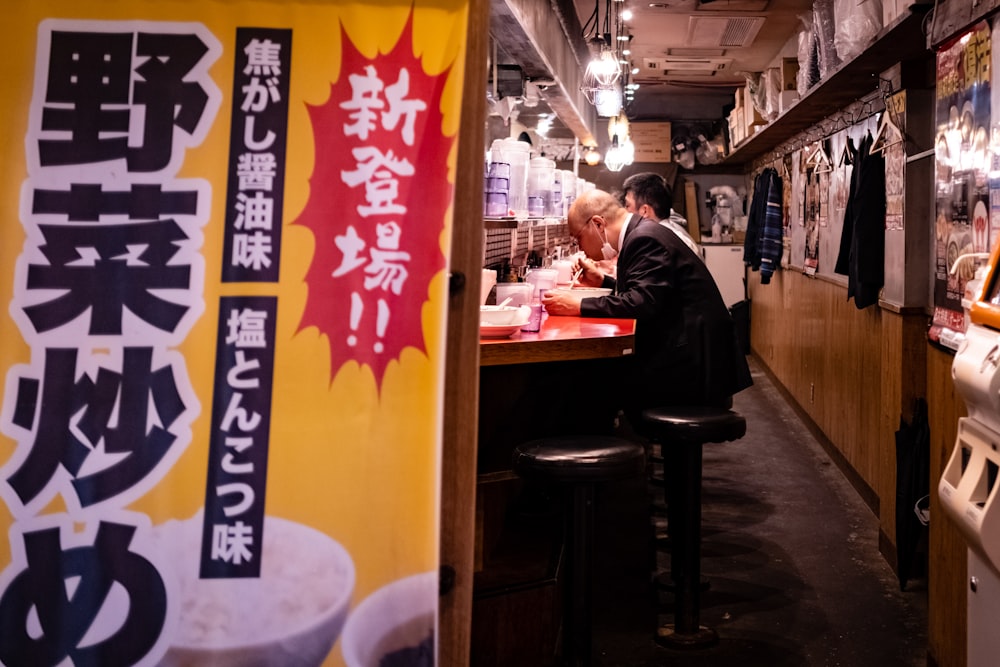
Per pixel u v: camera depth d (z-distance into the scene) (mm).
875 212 4328
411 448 1338
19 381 1349
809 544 4258
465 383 1384
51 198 1362
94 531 1339
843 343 5516
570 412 3107
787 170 7957
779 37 7672
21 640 1331
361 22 1375
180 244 1356
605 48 5668
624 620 3406
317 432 1344
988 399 2045
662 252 3434
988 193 2539
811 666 3020
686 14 6902
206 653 1330
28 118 1370
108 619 1333
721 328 3457
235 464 1342
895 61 4016
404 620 1331
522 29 3766
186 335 1351
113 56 1378
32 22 1382
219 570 1334
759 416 7387
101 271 1356
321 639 1331
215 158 1366
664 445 3645
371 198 1354
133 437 1343
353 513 1338
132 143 1367
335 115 1367
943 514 2854
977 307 2252
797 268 7305
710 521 4613
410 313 1344
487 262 4270
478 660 2523
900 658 3080
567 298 3410
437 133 1356
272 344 1349
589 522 2357
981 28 2596
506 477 2670
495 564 2748
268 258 1355
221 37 1377
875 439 4676
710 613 3457
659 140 11234
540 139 8141
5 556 1338
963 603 2654
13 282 1355
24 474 1340
